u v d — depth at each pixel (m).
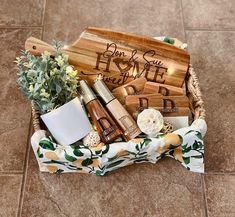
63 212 0.92
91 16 1.30
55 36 1.25
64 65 0.85
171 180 0.97
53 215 0.92
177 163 0.99
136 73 0.95
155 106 0.91
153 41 0.92
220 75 1.16
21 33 1.25
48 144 0.84
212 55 1.21
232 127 1.05
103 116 0.89
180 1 1.33
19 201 0.94
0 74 1.16
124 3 1.33
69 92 0.87
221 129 1.05
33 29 1.26
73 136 0.87
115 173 0.97
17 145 1.02
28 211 0.92
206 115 1.08
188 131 0.87
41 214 0.92
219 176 0.97
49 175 0.97
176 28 1.27
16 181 0.96
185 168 0.98
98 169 0.92
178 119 0.92
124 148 0.85
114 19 1.29
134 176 0.97
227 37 1.25
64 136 0.87
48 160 0.89
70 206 0.93
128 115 0.89
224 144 1.02
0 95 1.11
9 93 1.12
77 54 0.92
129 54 0.93
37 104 0.88
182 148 0.90
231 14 1.30
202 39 1.24
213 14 1.30
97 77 0.95
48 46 0.90
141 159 0.96
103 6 1.32
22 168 0.98
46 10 1.30
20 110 1.09
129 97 0.91
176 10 1.31
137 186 0.96
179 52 0.93
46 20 1.28
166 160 0.99
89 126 0.88
